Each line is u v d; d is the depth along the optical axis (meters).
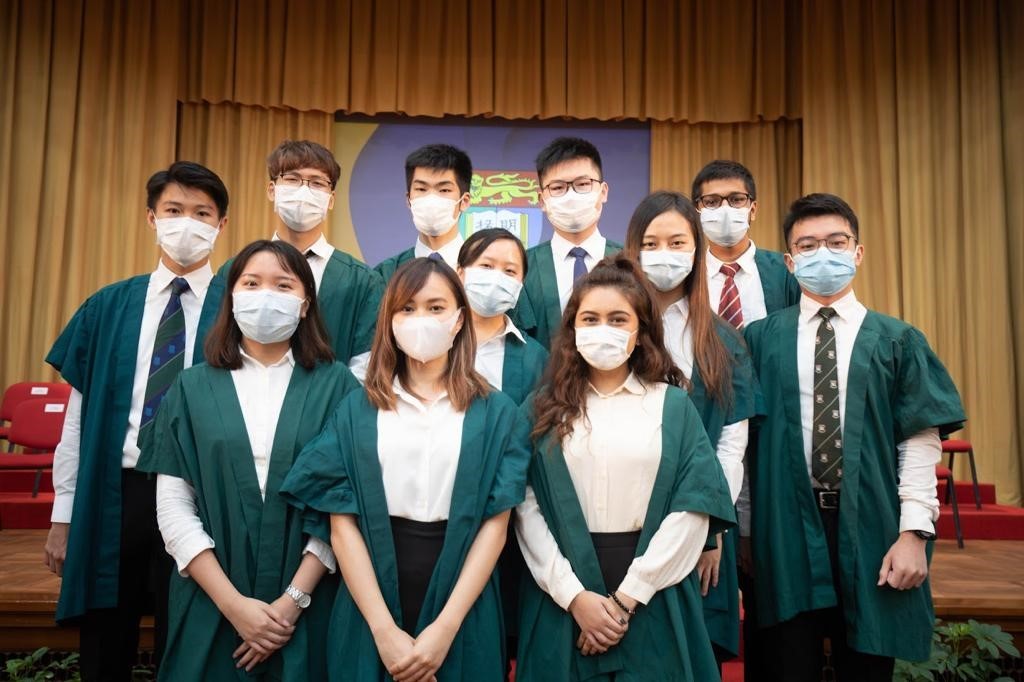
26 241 6.22
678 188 6.80
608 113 6.73
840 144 6.67
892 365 2.21
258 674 1.82
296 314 2.00
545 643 1.86
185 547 1.86
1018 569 3.59
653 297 2.04
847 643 2.12
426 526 1.85
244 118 6.65
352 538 1.82
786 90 6.88
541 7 6.79
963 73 6.19
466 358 1.98
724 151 6.87
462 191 2.80
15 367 6.11
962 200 6.18
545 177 2.64
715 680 1.85
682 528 1.87
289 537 1.90
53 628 2.78
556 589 1.84
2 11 6.34
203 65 6.63
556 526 1.90
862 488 2.15
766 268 2.75
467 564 1.81
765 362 2.32
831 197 2.31
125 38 6.59
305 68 6.66
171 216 2.29
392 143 6.74
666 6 6.83
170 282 2.34
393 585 1.80
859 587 2.08
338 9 6.68
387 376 1.94
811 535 2.16
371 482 1.85
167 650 1.89
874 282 6.50
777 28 6.86
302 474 1.85
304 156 2.46
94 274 6.41
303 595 1.85
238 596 1.82
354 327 2.47
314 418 1.99
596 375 2.04
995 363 5.91
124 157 6.50
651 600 1.85
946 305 6.18
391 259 2.91
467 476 1.85
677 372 2.05
